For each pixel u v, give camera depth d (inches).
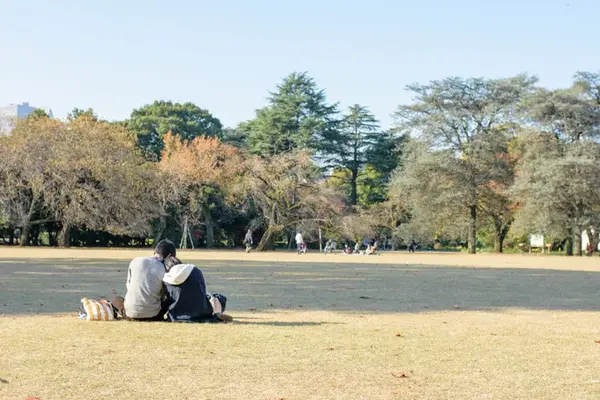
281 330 386.0
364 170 3390.7
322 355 308.2
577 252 2400.3
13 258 1401.3
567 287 811.4
